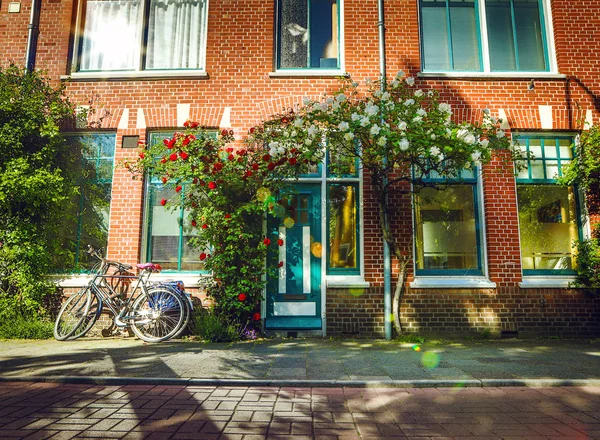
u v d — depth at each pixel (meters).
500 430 3.08
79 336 6.52
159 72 7.86
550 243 7.55
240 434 2.95
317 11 8.34
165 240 7.59
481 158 6.01
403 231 7.32
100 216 7.62
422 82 7.78
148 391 3.97
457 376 4.41
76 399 3.71
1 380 4.23
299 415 3.36
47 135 7.17
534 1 8.41
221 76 7.81
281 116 7.07
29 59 7.84
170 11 8.42
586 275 7.09
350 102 6.52
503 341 6.75
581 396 3.91
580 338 7.02
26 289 6.78
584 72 7.84
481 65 8.11
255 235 6.93
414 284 7.14
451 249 7.51
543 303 7.16
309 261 7.36
